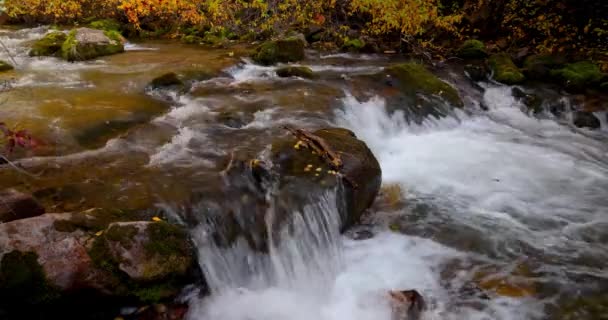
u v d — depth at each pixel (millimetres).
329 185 5289
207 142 6367
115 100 7938
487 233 5582
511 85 10695
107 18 17766
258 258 4766
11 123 6590
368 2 12461
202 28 15328
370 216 5891
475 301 4512
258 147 6180
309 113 7727
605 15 12148
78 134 6375
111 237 3793
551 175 7180
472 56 12422
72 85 8797
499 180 6961
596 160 7836
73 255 3613
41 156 5684
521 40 13109
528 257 5152
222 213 4770
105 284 3645
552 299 4516
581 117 9406
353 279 4918
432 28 13750
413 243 5422
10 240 3529
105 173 5324
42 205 4559
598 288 4645
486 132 8922
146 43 14430
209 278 4398
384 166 7234
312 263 5062
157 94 8461
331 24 14297
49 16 18109
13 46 13031
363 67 11148
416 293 4500
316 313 4520
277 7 14312
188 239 4309
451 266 5035
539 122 9516
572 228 5730
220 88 8945
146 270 3805
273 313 4441
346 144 5996
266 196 5074
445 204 6215
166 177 5262
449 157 7676
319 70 10680
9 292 3398
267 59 11109
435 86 9422
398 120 8562
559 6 12633
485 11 13656
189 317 4145
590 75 10391
